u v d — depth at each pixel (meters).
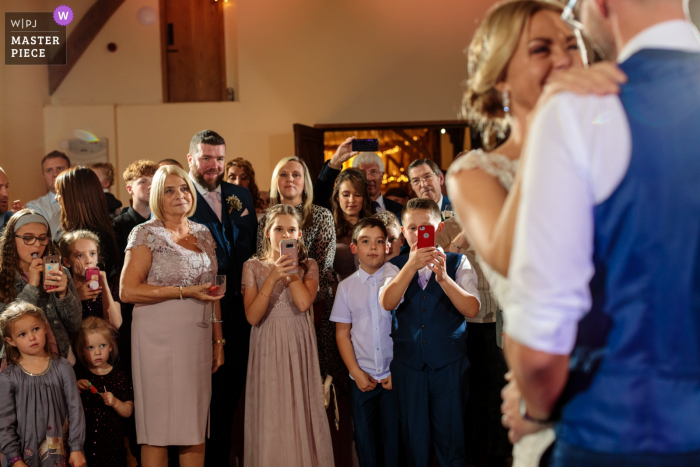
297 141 6.95
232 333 3.10
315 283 2.87
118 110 7.45
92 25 7.56
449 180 1.04
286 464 2.65
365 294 2.76
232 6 7.61
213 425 3.01
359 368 2.71
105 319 2.96
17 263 2.65
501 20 1.00
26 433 2.42
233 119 7.48
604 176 0.75
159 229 2.70
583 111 0.76
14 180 6.54
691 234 0.73
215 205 3.29
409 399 2.50
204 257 2.78
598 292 0.78
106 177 4.72
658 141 0.73
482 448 2.88
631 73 0.78
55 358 2.54
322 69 7.43
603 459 0.77
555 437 0.86
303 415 2.69
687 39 0.80
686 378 0.75
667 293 0.74
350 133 9.10
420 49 7.34
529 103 1.00
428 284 2.56
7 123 6.45
